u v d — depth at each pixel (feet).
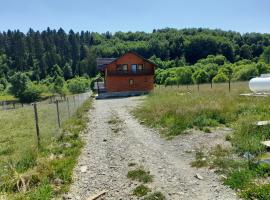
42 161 25.02
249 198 17.25
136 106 71.31
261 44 458.91
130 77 149.89
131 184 20.92
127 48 451.12
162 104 57.82
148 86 151.53
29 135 37.68
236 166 22.15
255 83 64.85
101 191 19.89
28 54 435.53
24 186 20.22
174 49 433.48
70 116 55.31
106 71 150.41
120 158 27.09
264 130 29.27
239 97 58.23
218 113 42.22
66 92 239.91
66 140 35.09
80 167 24.88
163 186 20.22
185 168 23.40
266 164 20.83
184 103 54.49
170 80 201.26
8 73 387.55
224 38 440.04
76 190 20.26
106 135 38.04
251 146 25.26
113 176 22.59
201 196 18.39
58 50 467.52
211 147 28.02
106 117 55.62
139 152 28.73
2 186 20.42
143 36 580.71
